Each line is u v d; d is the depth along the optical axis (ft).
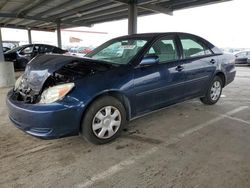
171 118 12.01
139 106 9.71
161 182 6.62
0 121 11.65
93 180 6.75
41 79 8.68
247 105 14.65
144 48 10.04
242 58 47.44
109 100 8.73
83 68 8.82
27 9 48.85
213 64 13.17
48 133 7.66
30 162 7.72
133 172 7.14
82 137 9.34
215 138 9.55
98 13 48.47
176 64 10.91
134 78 9.22
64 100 7.64
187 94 11.96
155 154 8.24
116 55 11.29
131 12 34.94
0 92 18.80
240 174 6.97
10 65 21.30
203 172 7.09
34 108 7.56
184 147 8.76
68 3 41.14
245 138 9.54
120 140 9.38
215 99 14.33
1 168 7.35
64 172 7.14
